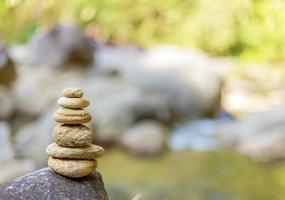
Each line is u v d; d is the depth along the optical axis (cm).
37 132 443
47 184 150
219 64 759
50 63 620
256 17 815
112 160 468
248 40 823
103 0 799
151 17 826
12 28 600
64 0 702
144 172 440
